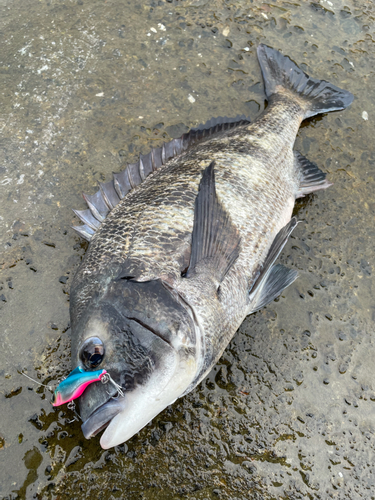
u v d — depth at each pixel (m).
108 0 0.64
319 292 0.46
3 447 0.35
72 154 0.50
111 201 0.44
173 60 0.60
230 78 0.60
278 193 0.46
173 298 0.33
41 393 0.37
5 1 0.62
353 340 0.44
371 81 0.64
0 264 0.43
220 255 0.37
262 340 0.42
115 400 0.30
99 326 0.31
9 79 0.55
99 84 0.56
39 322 0.40
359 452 0.39
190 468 0.36
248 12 0.67
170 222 0.37
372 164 0.56
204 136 0.51
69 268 0.43
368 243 0.50
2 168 0.48
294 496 0.36
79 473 0.35
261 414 0.39
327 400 0.41
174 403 0.38
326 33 0.68
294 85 0.59
